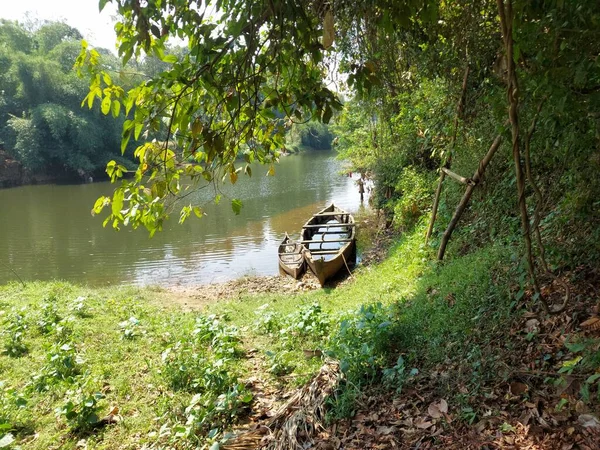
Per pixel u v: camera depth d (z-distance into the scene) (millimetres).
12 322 7023
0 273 14172
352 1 2781
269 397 4453
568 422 2855
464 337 4242
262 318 6887
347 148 19828
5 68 46438
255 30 2428
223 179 2852
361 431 3395
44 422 4383
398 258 8984
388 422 3443
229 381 4656
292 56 2637
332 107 2732
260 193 27406
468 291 5082
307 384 4293
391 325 4977
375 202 15852
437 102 7676
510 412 3121
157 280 12922
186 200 25578
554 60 2383
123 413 4453
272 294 10328
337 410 3666
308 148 59875
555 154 4066
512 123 2580
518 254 5004
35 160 42438
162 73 2377
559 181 4840
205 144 2520
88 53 2463
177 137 2600
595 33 2211
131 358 5734
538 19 2645
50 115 42156
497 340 3955
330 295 9164
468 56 5395
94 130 45031
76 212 25531
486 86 5609
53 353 5422
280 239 17031
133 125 2488
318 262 10383
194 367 4977
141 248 16688
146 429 4152
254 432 3719
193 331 6117
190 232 18797
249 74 2539
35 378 5066
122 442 4008
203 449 3666
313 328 5945
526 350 3666
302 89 2721
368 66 2725
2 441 3877
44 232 20141
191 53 2424
